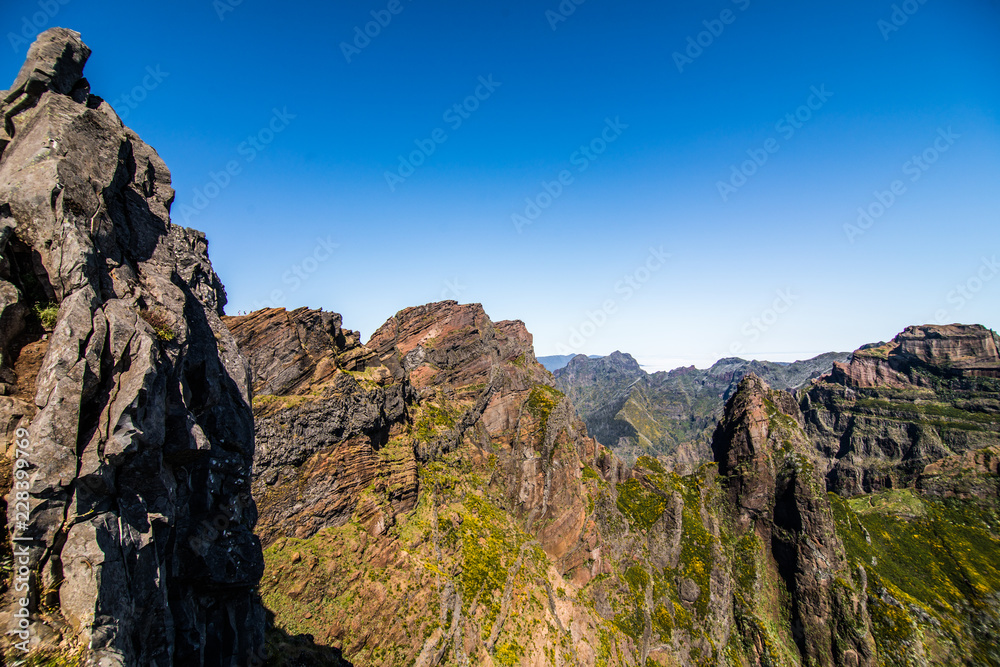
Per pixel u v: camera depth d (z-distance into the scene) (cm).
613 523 12456
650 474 14512
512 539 9619
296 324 7181
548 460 11781
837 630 12769
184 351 2855
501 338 14925
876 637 12738
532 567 9262
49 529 2070
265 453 6200
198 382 3244
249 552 3409
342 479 7019
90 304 2333
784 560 14062
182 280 3334
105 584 2156
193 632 2912
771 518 14775
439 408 11019
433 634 6312
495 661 6956
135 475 2461
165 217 3312
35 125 2553
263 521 6016
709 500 15400
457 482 9838
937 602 14812
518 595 8356
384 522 7200
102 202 2659
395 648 6019
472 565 8050
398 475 8075
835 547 13750
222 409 3450
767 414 16312
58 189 2403
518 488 11425
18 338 2238
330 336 8125
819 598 13162
